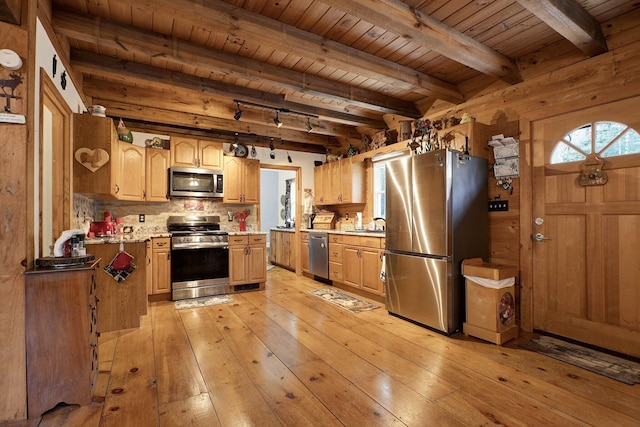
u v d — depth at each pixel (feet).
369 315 11.56
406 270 10.89
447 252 9.62
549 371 7.36
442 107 13.17
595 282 8.71
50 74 7.13
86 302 6.05
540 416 5.69
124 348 8.65
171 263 13.76
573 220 9.16
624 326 8.18
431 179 10.05
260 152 18.88
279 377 7.10
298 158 20.20
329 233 16.34
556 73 9.43
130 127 15.25
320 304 12.99
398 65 10.54
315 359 7.99
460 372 7.32
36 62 6.21
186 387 6.68
